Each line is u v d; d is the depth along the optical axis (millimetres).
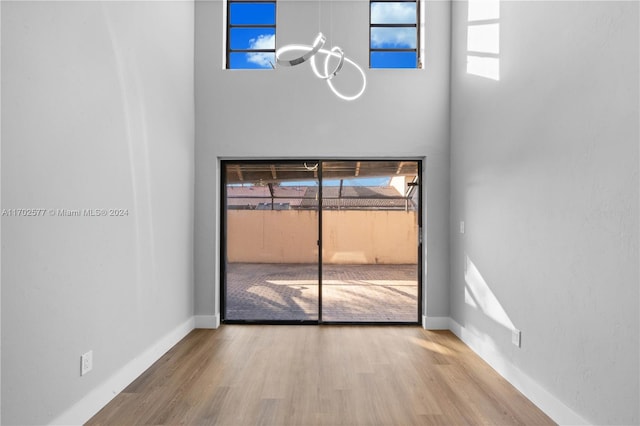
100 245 2598
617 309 1940
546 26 2557
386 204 4625
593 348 2105
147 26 3271
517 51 2928
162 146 3576
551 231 2494
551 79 2498
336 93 4441
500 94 3195
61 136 2217
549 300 2510
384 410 2539
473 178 3740
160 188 3533
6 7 1855
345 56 4441
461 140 4051
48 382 2117
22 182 1941
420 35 4559
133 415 2484
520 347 2854
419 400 2682
